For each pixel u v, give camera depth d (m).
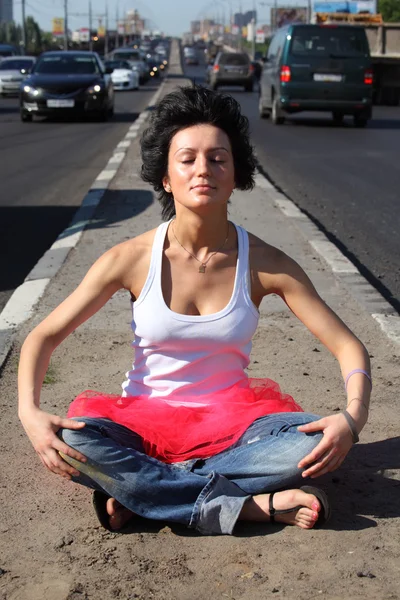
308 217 9.30
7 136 20.09
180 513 3.07
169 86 48.72
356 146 17.67
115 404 3.23
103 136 19.83
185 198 3.09
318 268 6.97
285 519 3.11
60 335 3.19
